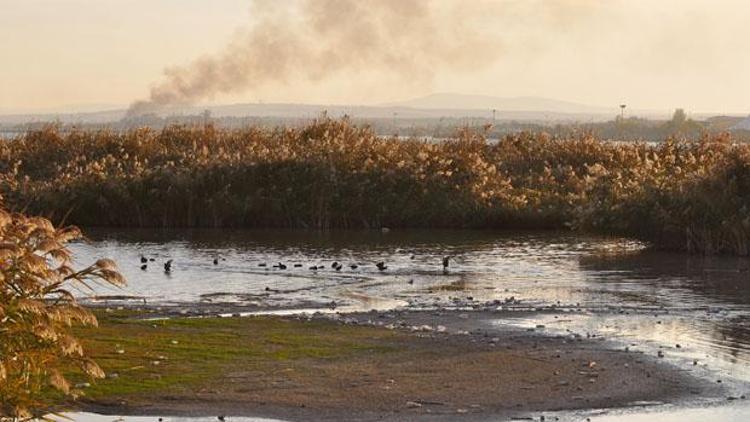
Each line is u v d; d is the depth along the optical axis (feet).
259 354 88.79
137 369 82.48
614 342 96.53
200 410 73.67
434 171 219.82
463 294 125.70
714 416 73.67
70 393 66.69
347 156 221.25
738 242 163.94
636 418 73.20
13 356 58.08
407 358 88.69
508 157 250.16
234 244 176.96
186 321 102.53
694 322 107.55
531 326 104.27
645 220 173.17
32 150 242.78
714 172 175.52
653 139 454.40
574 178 228.84
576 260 158.20
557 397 77.97
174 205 205.05
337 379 81.71
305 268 147.74
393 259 158.30
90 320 60.49
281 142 247.50
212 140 251.19
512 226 205.87
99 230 198.18
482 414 73.87
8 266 58.95
